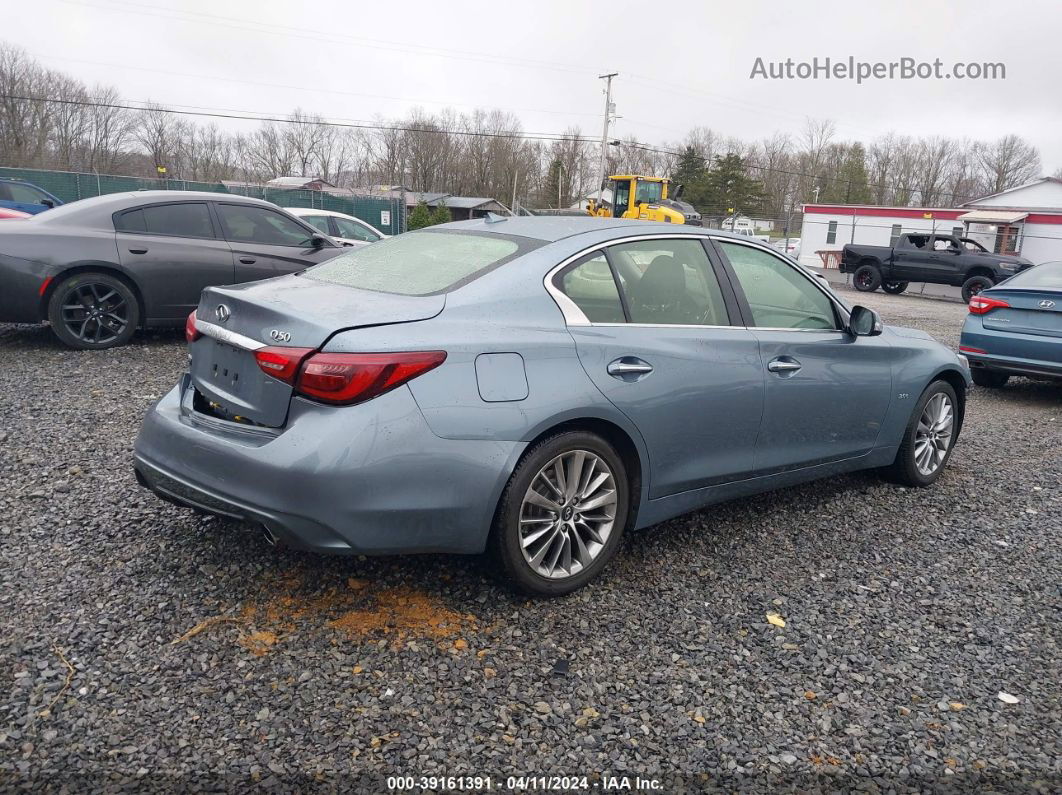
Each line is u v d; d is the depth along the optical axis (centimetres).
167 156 6744
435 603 319
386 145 7338
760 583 358
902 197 8012
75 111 6103
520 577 313
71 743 231
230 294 315
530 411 301
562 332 320
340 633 294
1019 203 5050
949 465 556
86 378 629
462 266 333
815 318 432
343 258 387
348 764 231
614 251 353
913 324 1486
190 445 304
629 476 349
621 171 8056
